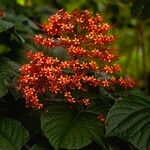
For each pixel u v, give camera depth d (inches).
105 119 51.4
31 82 50.7
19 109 58.2
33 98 51.0
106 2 100.0
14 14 80.5
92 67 51.1
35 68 50.9
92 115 52.0
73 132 49.6
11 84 52.9
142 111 50.9
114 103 52.3
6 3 86.7
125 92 54.4
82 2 108.7
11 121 52.7
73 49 51.0
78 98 52.8
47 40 51.9
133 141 48.9
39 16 95.3
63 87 51.5
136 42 92.9
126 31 103.3
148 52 109.2
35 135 55.0
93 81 51.2
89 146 52.3
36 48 64.9
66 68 51.8
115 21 101.9
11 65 55.6
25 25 74.3
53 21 52.1
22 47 64.5
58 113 51.6
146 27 104.9
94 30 51.9
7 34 64.3
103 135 50.3
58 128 49.9
